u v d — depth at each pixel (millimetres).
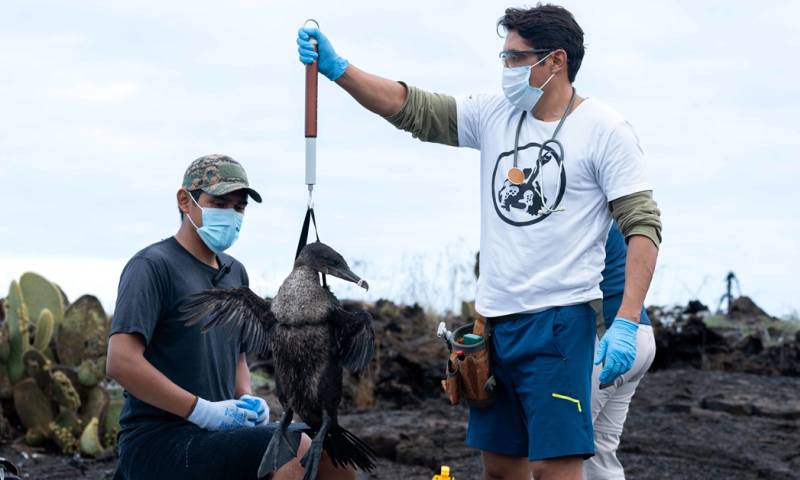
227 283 5934
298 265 4746
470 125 5793
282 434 4887
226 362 5898
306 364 4711
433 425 9742
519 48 5332
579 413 5246
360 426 9750
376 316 13352
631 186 5191
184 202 5793
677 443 9148
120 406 9531
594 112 5324
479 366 5484
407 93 5789
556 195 5312
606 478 6250
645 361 6105
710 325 13953
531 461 5344
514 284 5371
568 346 5258
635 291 5164
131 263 5629
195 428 5613
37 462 8867
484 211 5617
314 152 5375
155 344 5660
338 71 5656
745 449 8930
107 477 8359
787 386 11516
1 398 9586
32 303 10336
